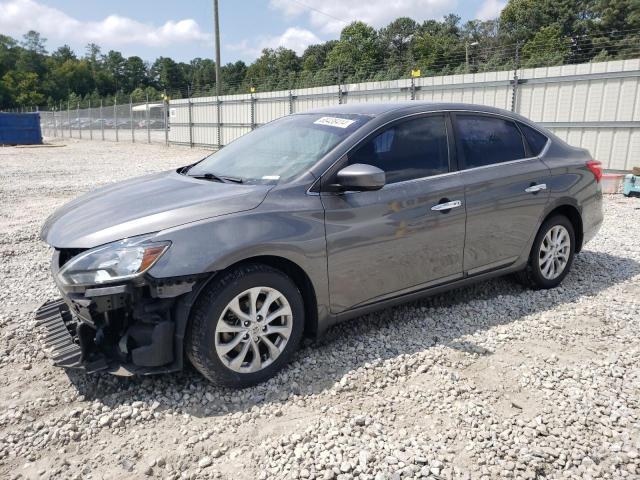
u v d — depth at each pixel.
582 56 24.83
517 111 13.75
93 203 3.59
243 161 3.96
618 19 60.00
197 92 37.50
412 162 3.88
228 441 2.74
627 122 11.68
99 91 126.81
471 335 3.93
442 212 3.92
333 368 3.45
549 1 65.62
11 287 5.20
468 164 4.19
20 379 3.38
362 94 18.59
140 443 2.74
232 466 2.55
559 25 61.97
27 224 8.28
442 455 2.59
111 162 20.91
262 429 2.83
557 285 4.95
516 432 2.76
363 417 2.87
